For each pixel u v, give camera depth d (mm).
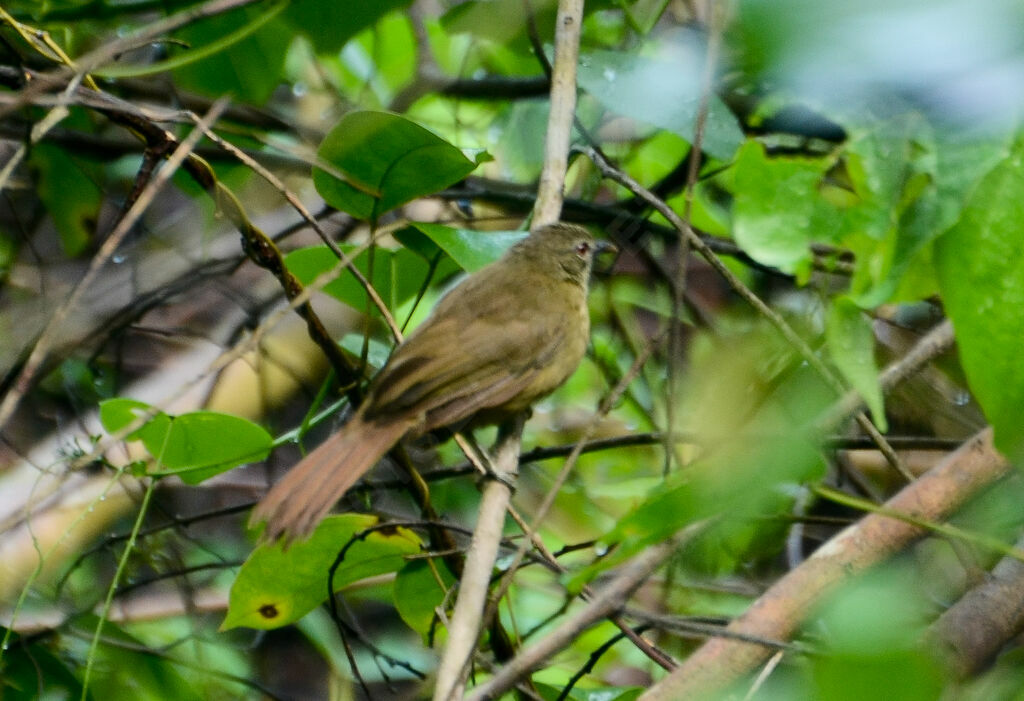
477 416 9789
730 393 10492
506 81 12828
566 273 10359
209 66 11203
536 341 9625
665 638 11297
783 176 6570
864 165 6418
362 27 10992
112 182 13008
